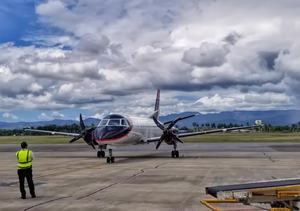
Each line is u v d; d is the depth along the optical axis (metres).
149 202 13.67
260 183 10.01
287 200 9.88
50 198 14.77
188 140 95.88
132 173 22.70
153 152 45.94
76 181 19.50
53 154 42.78
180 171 23.45
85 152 46.94
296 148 51.12
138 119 36.16
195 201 13.76
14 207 13.17
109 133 31.66
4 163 31.70
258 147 54.56
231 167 25.62
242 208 12.31
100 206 13.10
